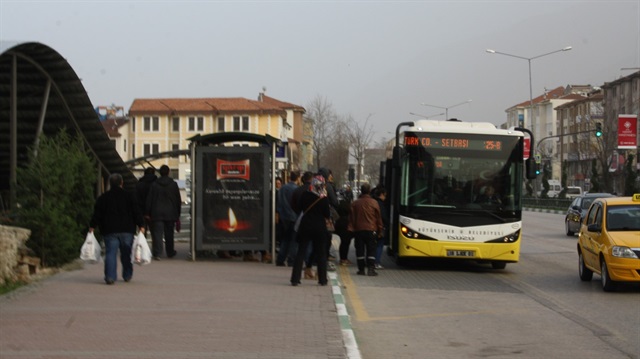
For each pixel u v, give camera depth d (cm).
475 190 1856
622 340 1009
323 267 1438
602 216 1568
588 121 8450
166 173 1931
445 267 2012
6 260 1352
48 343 875
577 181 9294
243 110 9106
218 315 1083
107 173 2547
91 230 1396
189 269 1695
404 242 1850
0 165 2403
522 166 1875
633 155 5459
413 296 1434
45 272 1533
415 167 1864
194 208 1856
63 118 2127
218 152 1852
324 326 1005
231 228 1850
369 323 1130
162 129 9050
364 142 7112
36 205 1612
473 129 1878
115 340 900
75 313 1077
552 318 1188
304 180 1528
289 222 1794
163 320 1037
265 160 1855
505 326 1112
